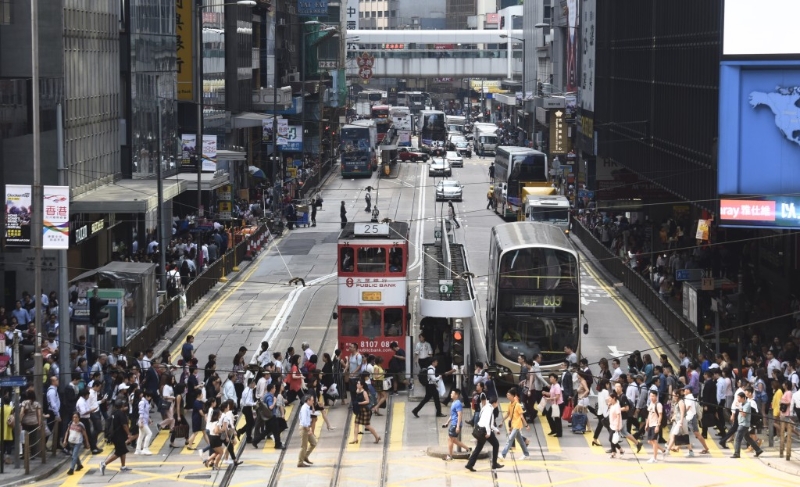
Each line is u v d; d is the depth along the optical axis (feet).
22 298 173.78
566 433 136.56
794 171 180.75
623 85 282.56
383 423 140.77
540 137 520.42
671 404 131.64
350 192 413.80
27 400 121.80
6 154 188.34
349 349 155.63
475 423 124.98
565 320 155.63
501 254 156.35
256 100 394.93
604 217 297.53
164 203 248.73
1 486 112.06
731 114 181.57
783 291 208.33
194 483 114.32
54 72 194.39
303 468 120.16
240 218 296.10
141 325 176.45
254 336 192.65
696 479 114.62
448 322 159.53
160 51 256.11
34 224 131.75
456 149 582.35
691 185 205.16
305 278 249.14
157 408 141.28
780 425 123.34
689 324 175.42
